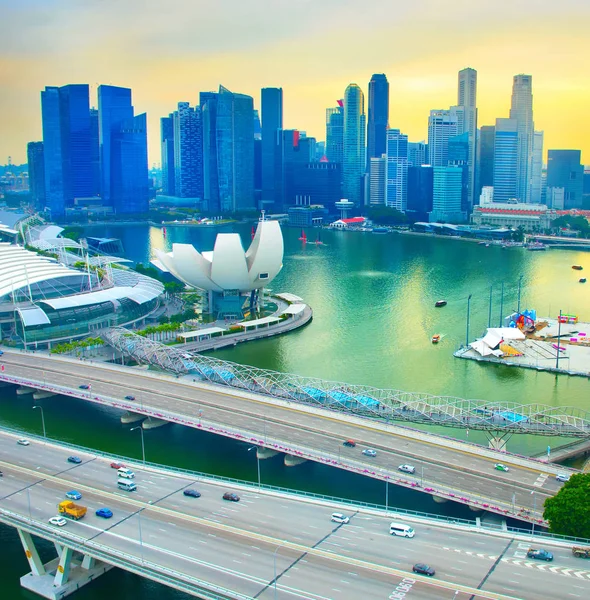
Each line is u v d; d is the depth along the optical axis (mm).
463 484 194625
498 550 158875
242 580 147375
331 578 148000
